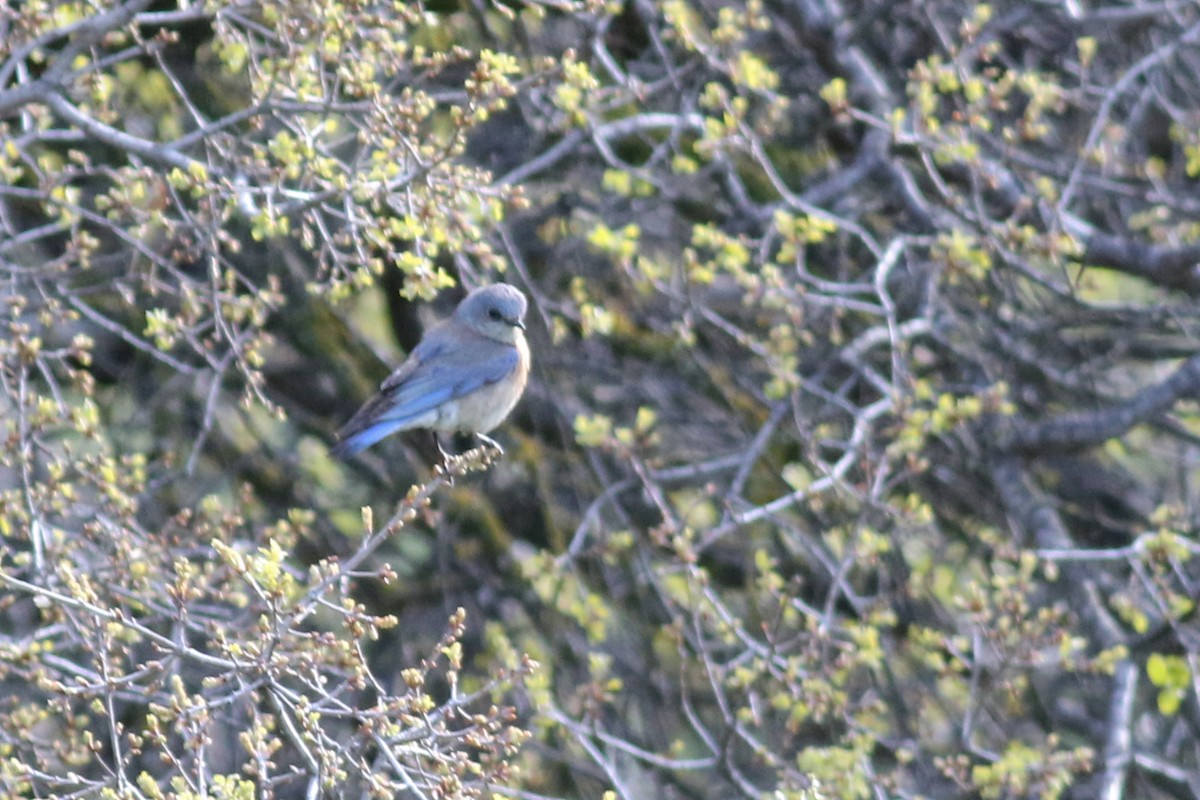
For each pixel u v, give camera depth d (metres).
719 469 15.48
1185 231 15.77
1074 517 17.11
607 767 12.55
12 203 15.17
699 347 16.95
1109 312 15.34
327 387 16.95
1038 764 12.49
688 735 15.95
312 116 12.77
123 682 8.57
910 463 13.44
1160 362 18.33
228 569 11.44
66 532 11.62
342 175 10.69
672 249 17.12
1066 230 14.00
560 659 16.23
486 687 8.70
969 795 15.02
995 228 13.84
